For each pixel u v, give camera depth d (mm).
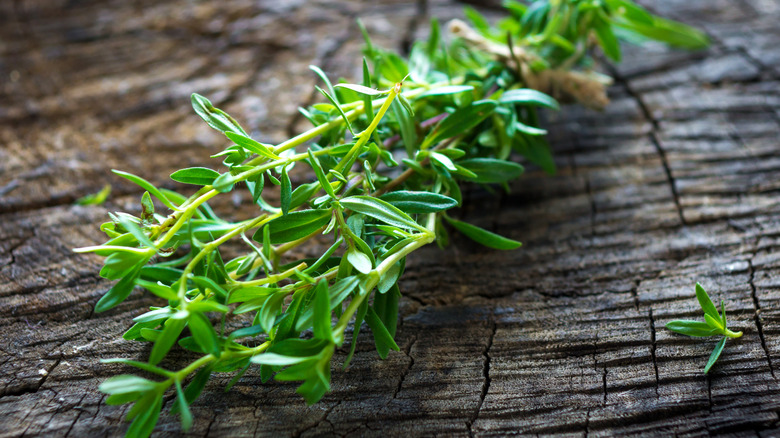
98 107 396
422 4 447
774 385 312
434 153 319
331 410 311
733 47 413
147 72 411
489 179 329
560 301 334
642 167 371
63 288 339
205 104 310
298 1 452
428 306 334
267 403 312
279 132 380
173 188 365
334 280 310
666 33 402
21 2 454
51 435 306
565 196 364
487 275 342
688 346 321
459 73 375
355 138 311
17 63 416
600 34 379
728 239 347
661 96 395
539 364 319
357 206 302
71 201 363
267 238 296
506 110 338
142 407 290
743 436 303
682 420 307
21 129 388
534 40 369
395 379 317
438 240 333
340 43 420
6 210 360
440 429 307
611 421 307
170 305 301
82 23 436
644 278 339
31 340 326
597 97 369
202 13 441
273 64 412
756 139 376
